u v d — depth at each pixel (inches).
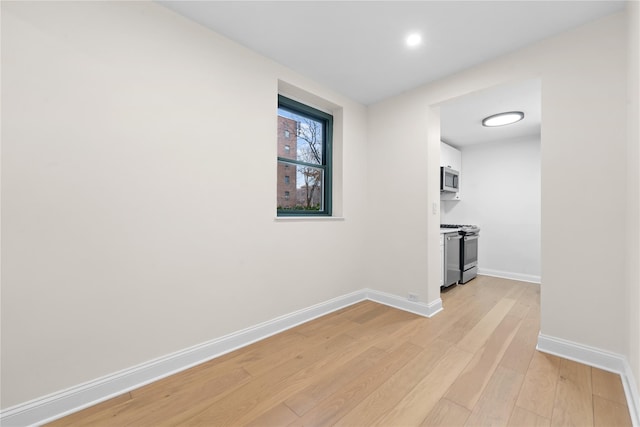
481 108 120.9
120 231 60.5
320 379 65.9
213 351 75.5
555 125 75.2
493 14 68.5
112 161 59.4
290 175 108.7
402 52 85.8
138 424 52.1
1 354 48.3
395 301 116.0
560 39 75.0
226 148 78.6
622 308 65.6
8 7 48.8
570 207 72.7
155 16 66.0
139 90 63.3
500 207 174.2
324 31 76.5
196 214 72.4
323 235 108.0
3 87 48.3
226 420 53.2
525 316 105.7
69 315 54.6
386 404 57.2
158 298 66.1
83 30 56.2
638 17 52.2
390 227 118.3
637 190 54.7
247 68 83.7
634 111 57.4
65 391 54.0
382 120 121.2
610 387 61.2
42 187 51.8
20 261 49.9
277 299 92.0
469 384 63.3
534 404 56.5
